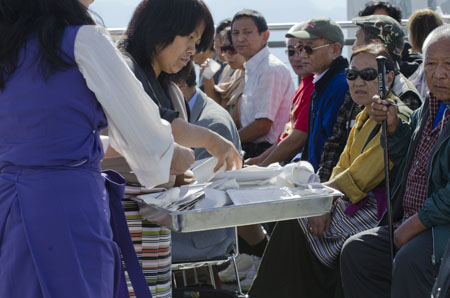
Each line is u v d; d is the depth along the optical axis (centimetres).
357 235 323
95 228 201
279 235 372
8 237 199
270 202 239
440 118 310
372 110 306
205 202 237
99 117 206
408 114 344
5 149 201
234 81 540
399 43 400
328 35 423
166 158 220
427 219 286
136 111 210
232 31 512
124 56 268
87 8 216
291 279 369
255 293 375
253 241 451
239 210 236
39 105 196
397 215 328
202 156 344
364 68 348
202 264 311
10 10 199
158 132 216
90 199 201
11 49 198
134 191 259
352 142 362
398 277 286
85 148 201
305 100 446
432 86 300
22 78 198
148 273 264
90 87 200
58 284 193
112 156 252
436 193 294
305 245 366
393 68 355
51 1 200
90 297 196
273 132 500
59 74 198
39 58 196
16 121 198
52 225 194
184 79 297
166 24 267
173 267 307
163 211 237
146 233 262
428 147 310
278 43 551
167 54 273
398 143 334
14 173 200
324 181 390
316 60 425
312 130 417
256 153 499
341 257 323
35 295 196
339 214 352
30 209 195
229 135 350
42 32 196
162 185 271
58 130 197
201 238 308
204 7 274
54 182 196
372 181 343
